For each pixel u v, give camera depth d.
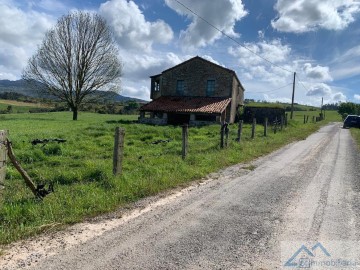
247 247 4.27
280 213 5.74
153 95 39.12
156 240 4.44
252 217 5.49
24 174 5.60
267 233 4.78
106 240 4.39
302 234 4.75
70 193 6.22
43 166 9.29
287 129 29.59
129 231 4.73
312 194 7.14
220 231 4.82
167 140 16.05
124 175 7.41
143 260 3.85
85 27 41.97
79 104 43.66
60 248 4.12
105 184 6.92
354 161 12.29
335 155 13.89
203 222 5.19
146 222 5.11
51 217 5.00
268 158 12.55
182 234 4.67
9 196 6.06
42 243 4.24
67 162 9.98
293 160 12.20
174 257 3.95
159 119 33.56
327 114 97.38
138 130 21.19
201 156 10.95
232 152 12.68
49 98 43.19
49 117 52.75
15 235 4.36
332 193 7.27
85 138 16.77
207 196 6.75
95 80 43.62
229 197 6.73
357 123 38.78
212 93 35.50
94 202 5.72
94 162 9.51
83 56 42.22
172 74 36.97
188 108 32.50
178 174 8.29
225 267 3.73
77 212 5.27
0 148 4.78
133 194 6.51
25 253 3.95
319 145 18.02
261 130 25.88
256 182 8.26
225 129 14.02
